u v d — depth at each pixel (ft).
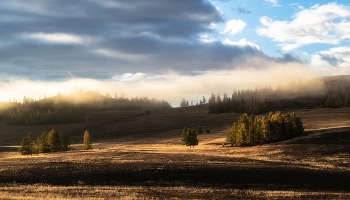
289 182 131.95
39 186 126.93
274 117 324.19
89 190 115.96
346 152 217.36
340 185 127.54
